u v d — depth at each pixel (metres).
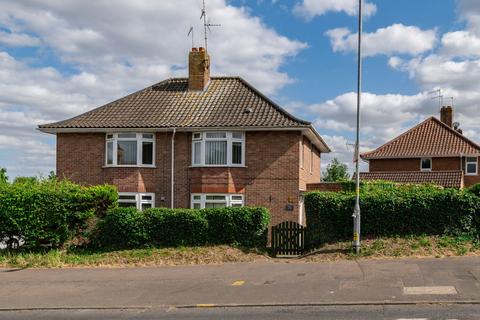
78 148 23.70
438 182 31.91
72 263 15.80
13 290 12.59
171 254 16.05
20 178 19.38
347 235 16.33
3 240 17.39
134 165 22.95
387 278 12.12
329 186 22.42
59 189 17.33
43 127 23.27
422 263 13.55
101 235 17.31
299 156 22.23
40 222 16.89
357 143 15.57
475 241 15.34
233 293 11.52
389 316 9.12
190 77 25.55
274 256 16.53
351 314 9.39
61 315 10.28
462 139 39.06
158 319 9.62
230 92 25.09
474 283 11.29
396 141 40.75
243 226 16.70
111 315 10.12
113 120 23.62
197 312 10.12
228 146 22.39
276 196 22.16
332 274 12.88
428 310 9.45
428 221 15.94
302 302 10.46
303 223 24.14
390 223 16.08
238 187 22.31
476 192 15.98
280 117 22.55
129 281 13.23
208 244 16.70
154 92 25.69
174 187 23.05
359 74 15.57
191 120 23.11
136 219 16.94
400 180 32.94
